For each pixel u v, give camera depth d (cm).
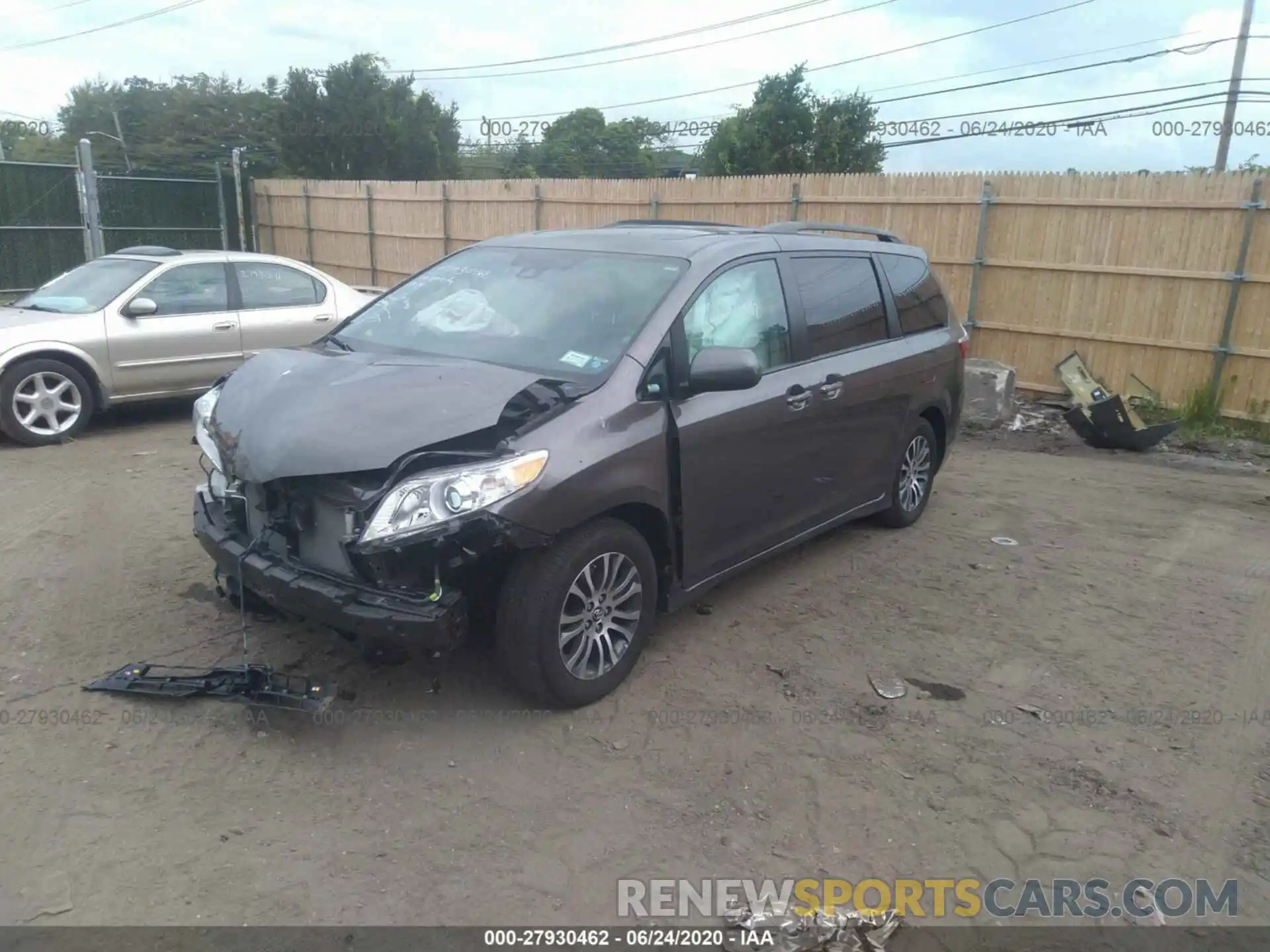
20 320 803
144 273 859
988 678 438
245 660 416
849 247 561
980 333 1147
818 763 366
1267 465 871
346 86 2931
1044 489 770
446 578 347
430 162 3050
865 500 576
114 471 717
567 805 336
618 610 403
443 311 468
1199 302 984
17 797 327
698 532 434
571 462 361
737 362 396
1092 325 1060
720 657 446
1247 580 567
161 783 338
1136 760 376
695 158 2912
